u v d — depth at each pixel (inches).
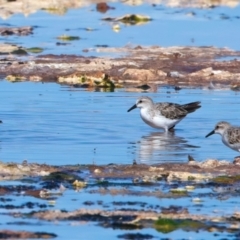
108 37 1347.2
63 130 794.8
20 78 1048.2
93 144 746.8
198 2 1770.4
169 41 1309.1
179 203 576.7
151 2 1770.4
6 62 1127.6
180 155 713.6
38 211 556.7
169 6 1720.0
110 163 676.7
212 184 619.8
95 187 609.0
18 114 855.1
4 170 638.5
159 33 1387.8
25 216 548.4
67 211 557.9
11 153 703.7
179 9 1680.6
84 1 1728.6
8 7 1611.7
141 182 621.3
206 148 744.3
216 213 557.6
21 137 762.8
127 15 1517.0
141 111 827.4
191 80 1051.3
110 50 1228.5
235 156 712.4
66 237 515.5
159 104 834.8
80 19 1531.7
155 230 529.3
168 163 674.8
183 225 536.4
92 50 1227.9
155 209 562.9
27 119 834.8
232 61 1153.4
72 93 970.7
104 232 523.5
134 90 1000.2
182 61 1154.0
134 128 821.9
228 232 526.6
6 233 518.3
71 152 713.0
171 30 1417.3
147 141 767.7
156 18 1556.3
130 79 1053.2
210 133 745.6
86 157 697.0
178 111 826.8
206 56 1189.7
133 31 1406.3
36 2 1656.0
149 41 1309.1
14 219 543.5
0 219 542.9
